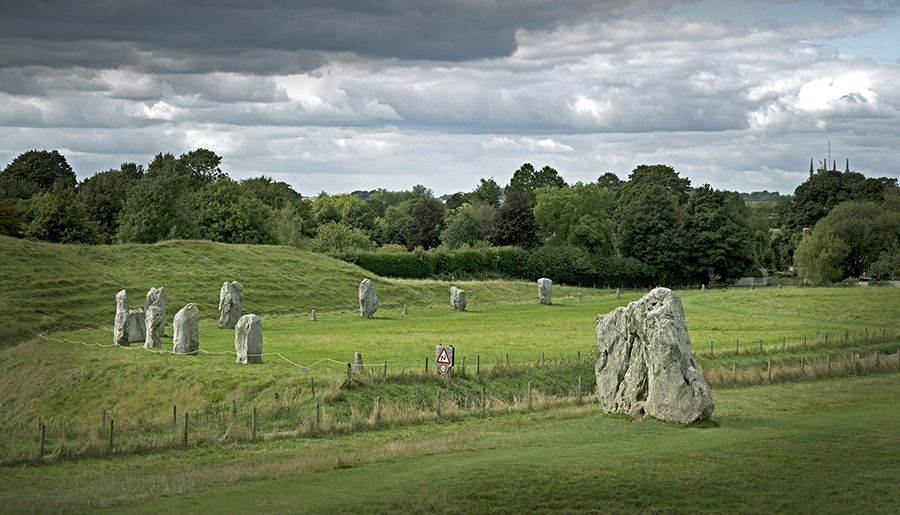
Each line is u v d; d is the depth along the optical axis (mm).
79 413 41125
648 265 138625
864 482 20547
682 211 144250
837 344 58812
